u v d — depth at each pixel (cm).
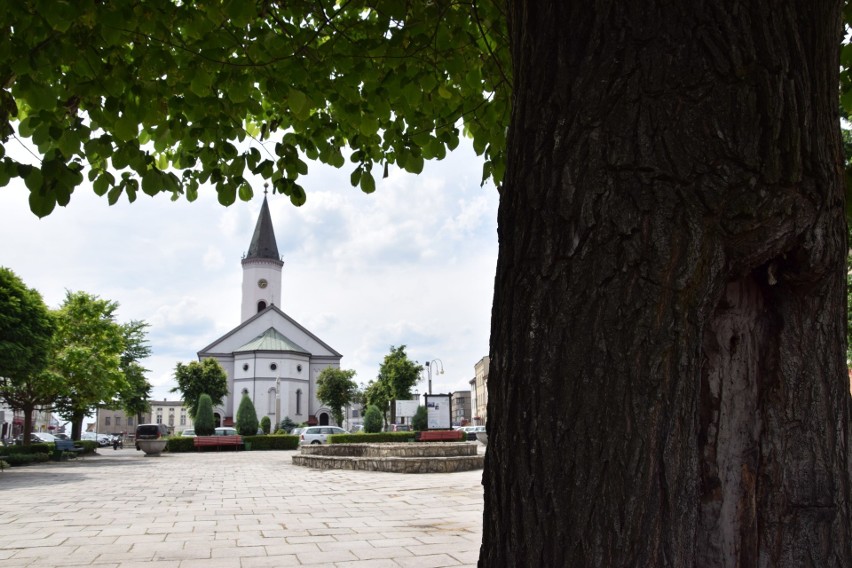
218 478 1698
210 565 597
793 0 192
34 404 3025
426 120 509
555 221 189
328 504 1062
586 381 177
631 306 176
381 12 440
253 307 7756
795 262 184
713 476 185
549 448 179
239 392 6731
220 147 500
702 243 176
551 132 196
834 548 177
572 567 173
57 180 396
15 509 1034
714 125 178
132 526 838
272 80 457
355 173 539
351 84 470
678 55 183
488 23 436
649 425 172
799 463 180
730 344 189
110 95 440
